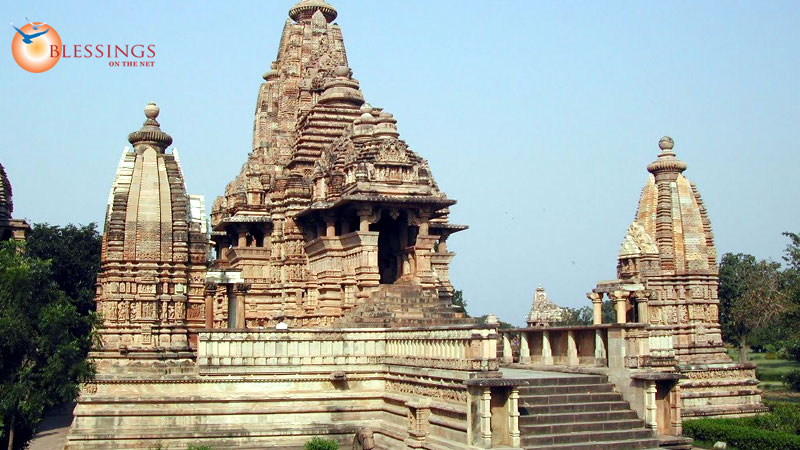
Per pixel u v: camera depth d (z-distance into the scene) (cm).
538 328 3872
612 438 2992
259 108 6600
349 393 3759
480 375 2930
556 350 3797
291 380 3731
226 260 6203
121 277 3728
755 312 7662
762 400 5356
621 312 3803
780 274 7969
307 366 3750
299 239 5184
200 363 3638
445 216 5591
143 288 3741
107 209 4000
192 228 3931
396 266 4988
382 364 3850
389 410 3700
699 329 4703
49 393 3042
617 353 3297
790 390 6606
